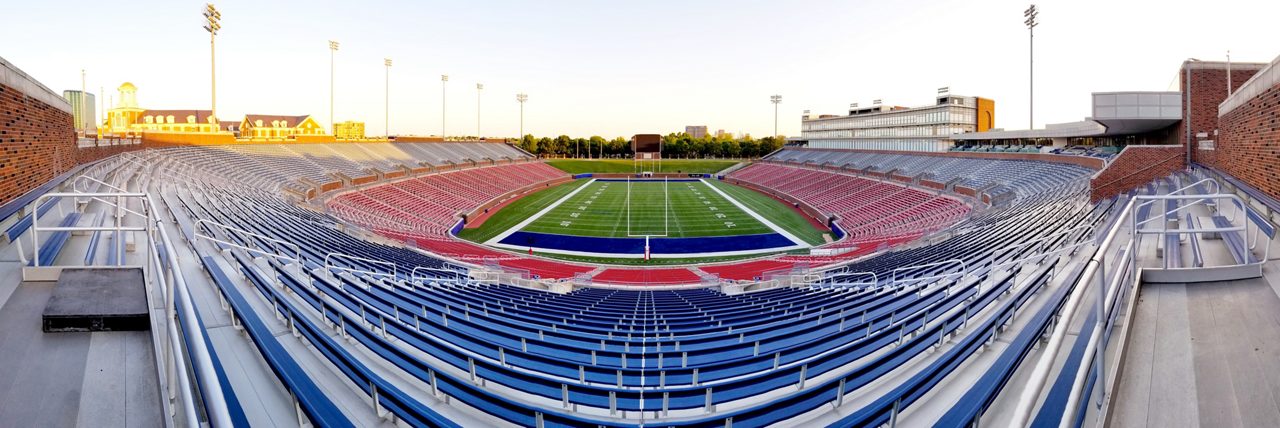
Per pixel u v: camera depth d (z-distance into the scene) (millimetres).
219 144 49750
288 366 6316
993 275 14625
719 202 63750
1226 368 6406
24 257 10086
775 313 14227
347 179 51562
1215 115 28469
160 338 6559
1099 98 30469
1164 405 5773
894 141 86688
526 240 41312
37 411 5383
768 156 106375
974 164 55844
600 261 34812
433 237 38156
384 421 6496
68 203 17438
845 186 63688
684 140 134625
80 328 7184
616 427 6090
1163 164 28031
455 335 9992
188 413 3135
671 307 17234
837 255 33312
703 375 8523
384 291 14188
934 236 29469
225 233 16000
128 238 13602
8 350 6637
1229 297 8430
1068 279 11586
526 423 6398
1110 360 6504
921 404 7133
